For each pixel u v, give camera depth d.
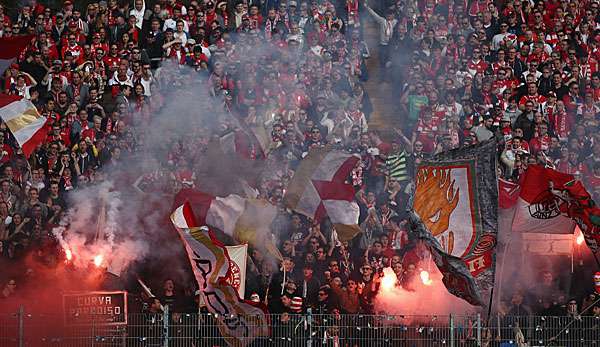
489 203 57.59
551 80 91.50
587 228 60.59
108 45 95.31
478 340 57.94
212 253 58.44
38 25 95.94
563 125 88.62
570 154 85.25
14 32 96.62
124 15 98.38
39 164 82.88
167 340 59.16
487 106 89.94
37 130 78.69
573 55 95.12
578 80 93.31
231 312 58.88
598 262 61.19
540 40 95.56
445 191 58.53
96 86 91.12
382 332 60.44
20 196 78.31
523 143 85.00
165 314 59.25
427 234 57.00
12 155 82.62
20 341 58.97
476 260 57.50
